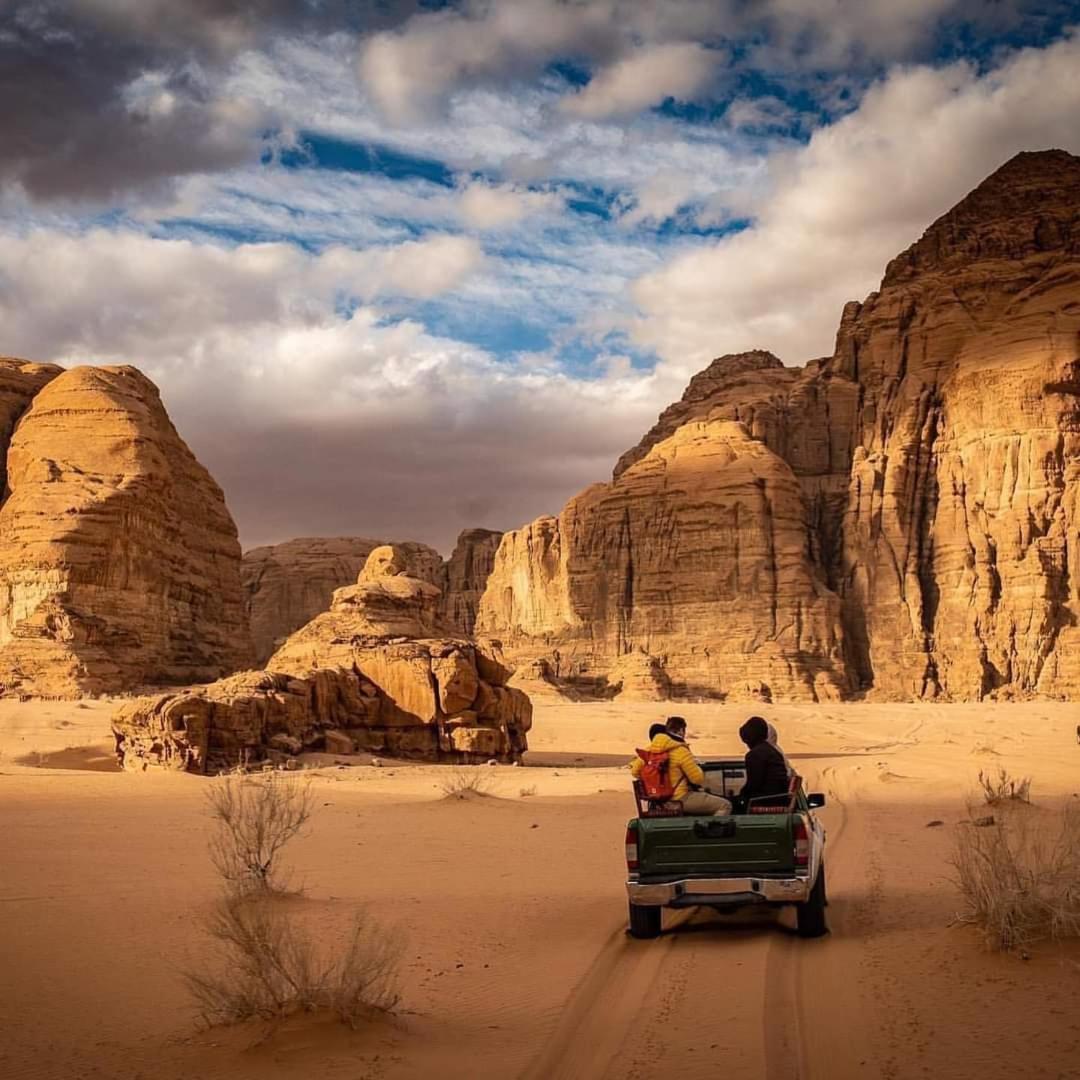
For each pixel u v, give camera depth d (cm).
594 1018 1077
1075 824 1563
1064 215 15288
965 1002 1045
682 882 1358
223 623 11331
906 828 2292
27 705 7412
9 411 11400
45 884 1753
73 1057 986
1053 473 13350
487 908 1581
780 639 14000
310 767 4391
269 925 1183
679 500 15038
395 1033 1025
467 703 5150
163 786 3347
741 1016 1055
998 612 13288
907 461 14388
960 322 14725
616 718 8700
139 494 9988
